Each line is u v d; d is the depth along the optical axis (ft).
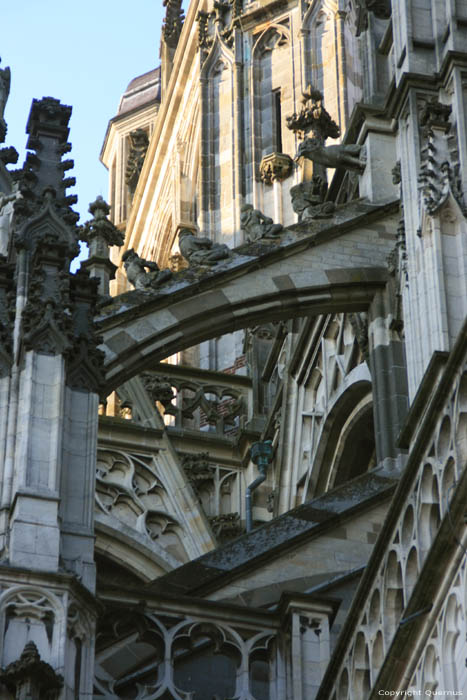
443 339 197.06
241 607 184.34
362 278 233.14
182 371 321.52
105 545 289.74
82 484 180.65
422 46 220.84
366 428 270.87
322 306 231.71
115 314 218.18
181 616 182.70
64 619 170.09
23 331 186.50
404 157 215.51
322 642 183.73
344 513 209.67
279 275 229.86
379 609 167.73
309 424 282.77
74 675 169.78
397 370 230.27
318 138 256.52
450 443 158.81
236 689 181.78
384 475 219.82
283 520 209.87
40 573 171.63
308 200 245.04
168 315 221.05
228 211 377.91
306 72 380.58
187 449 310.86
